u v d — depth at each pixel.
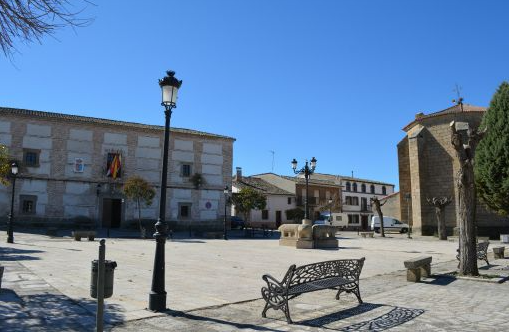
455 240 31.05
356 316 6.25
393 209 52.41
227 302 7.12
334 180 69.12
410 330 5.47
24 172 33.81
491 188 20.30
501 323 5.88
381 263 14.42
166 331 5.25
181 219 40.00
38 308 6.20
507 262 14.80
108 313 6.04
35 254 14.61
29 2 4.59
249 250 19.50
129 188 32.91
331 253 18.23
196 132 42.88
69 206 35.28
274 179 63.59
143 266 12.22
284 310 5.88
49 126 35.22
